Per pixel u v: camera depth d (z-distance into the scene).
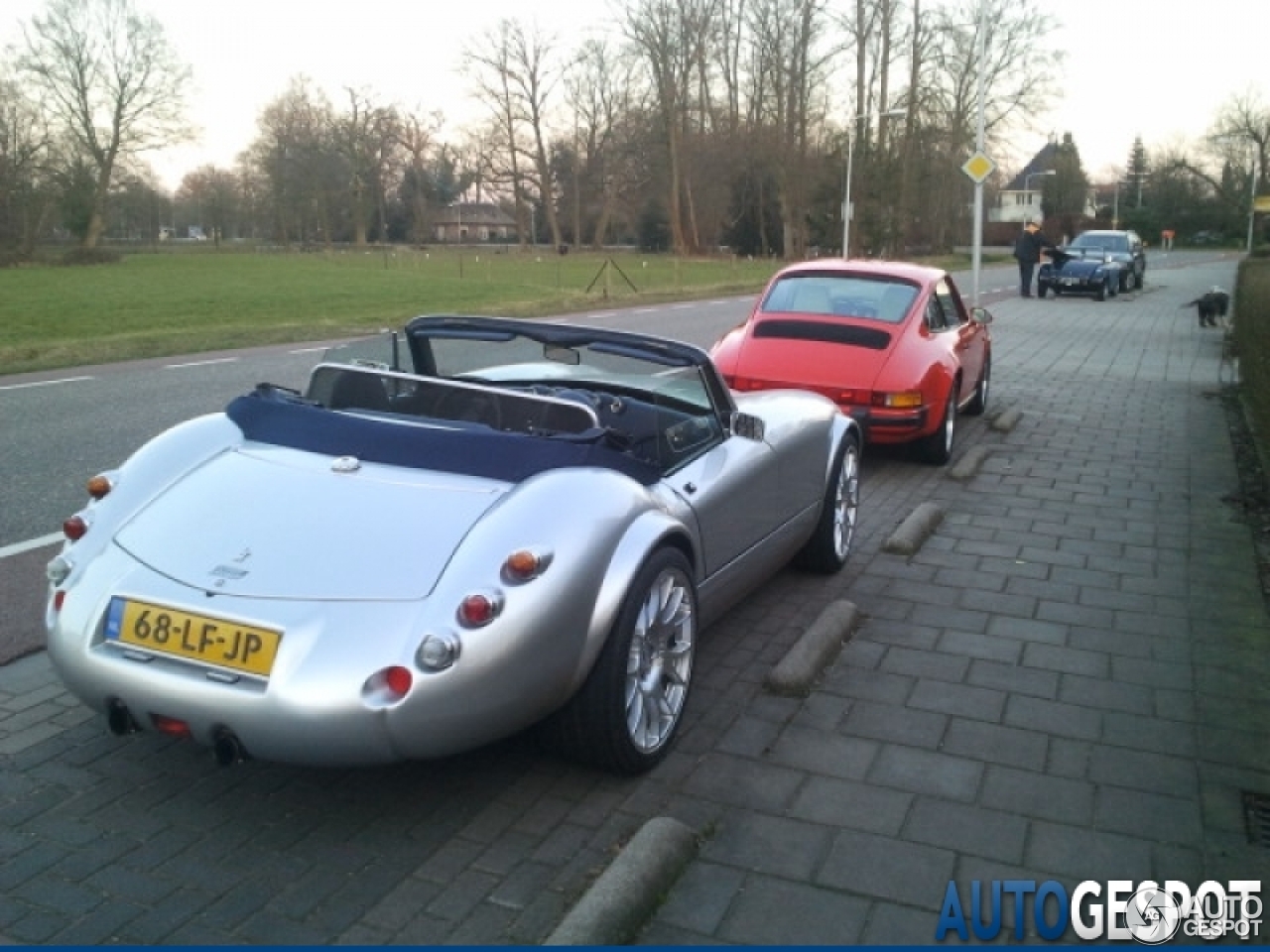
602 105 78.12
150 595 3.11
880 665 4.41
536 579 3.05
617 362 4.44
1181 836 3.23
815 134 56.75
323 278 43.56
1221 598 5.27
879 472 7.95
